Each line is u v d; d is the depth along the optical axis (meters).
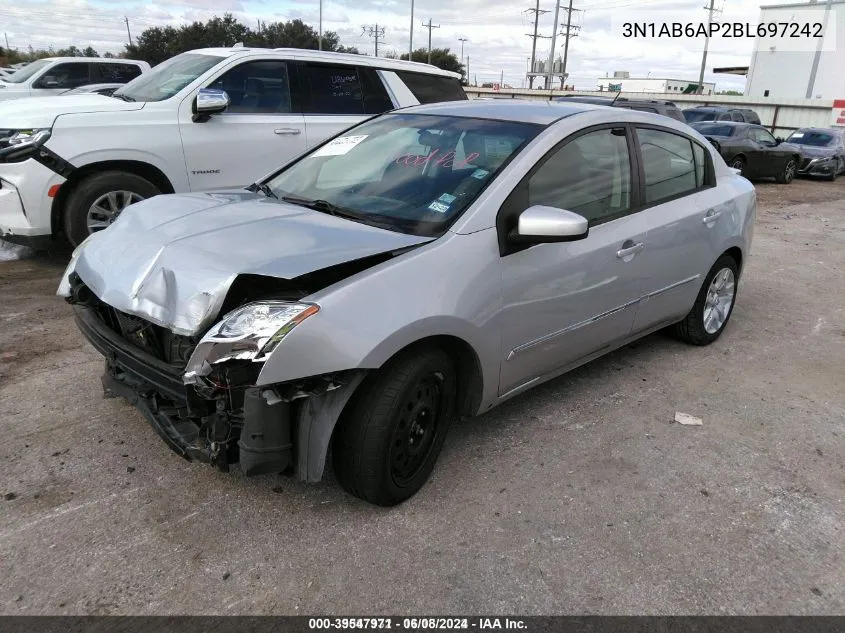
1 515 2.76
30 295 5.48
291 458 2.61
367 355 2.51
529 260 3.19
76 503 2.86
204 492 2.96
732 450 3.55
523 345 3.29
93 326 3.08
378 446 2.68
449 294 2.81
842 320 5.97
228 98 6.18
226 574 2.50
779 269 7.87
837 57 41.19
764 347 5.16
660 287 4.21
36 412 3.58
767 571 2.65
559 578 2.56
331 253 2.64
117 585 2.43
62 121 5.66
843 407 4.15
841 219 12.24
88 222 5.91
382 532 2.76
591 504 3.02
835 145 21.16
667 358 4.80
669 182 4.29
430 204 3.15
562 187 3.43
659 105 15.08
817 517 3.01
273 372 2.36
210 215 3.10
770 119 32.34
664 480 3.24
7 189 5.68
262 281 2.63
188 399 2.52
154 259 2.73
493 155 3.34
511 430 3.64
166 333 2.74
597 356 4.00
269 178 4.01
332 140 4.15
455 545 2.71
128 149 5.91
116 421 3.51
